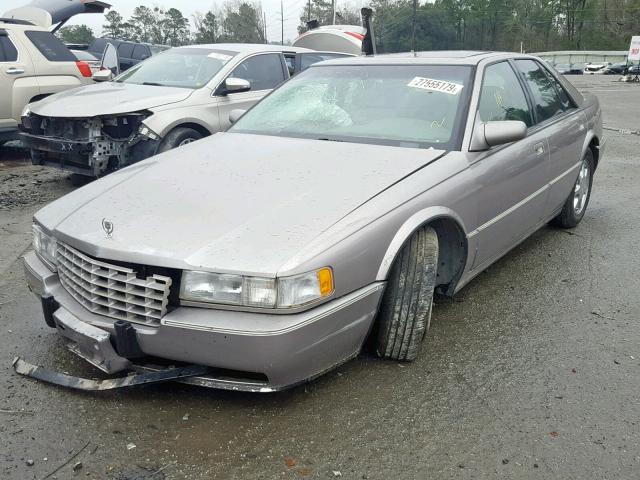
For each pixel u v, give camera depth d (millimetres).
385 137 3680
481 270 3881
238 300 2494
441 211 3139
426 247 3080
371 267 2797
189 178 3230
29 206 6398
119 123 6543
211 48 7812
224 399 2887
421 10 75688
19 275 4461
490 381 3102
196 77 7301
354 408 2846
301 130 3947
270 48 8047
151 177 3307
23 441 2572
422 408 2859
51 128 6762
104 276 2699
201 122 6848
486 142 3537
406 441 2629
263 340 2457
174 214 2836
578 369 3240
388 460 2510
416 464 2490
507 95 4215
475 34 82562
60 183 7480
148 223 2781
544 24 88438
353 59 4539
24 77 8750
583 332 3660
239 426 2697
